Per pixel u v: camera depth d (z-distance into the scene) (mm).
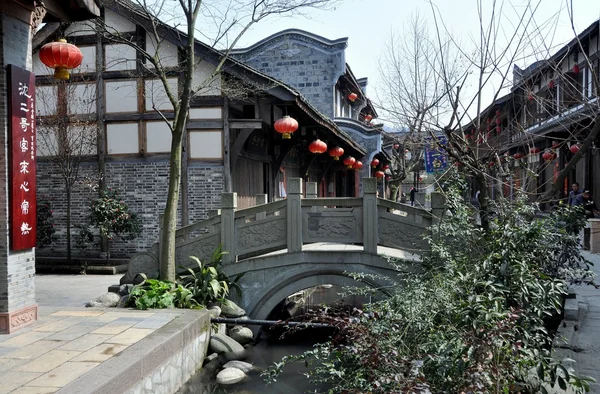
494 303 3559
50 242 11430
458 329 3861
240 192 11359
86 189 11383
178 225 10641
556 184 5281
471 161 5566
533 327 3947
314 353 4324
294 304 10656
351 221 7918
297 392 6086
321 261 7938
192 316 6641
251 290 8234
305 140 13625
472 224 5688
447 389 3490
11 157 5586
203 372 6617
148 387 5008
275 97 10094
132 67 10984
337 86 20891
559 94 11180
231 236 8320
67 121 11148
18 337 5477
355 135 20469
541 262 5121
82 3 6047
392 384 3424
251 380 6457
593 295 7520
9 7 5586
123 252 11281
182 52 10367
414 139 9141
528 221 5688
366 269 7797
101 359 4730
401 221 7672
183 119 7887
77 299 8320
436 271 5801
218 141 10570
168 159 10953
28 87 5859
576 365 4512
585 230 11680
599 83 5336
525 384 3641
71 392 3893
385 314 4570
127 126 11109
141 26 10562
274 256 8086
